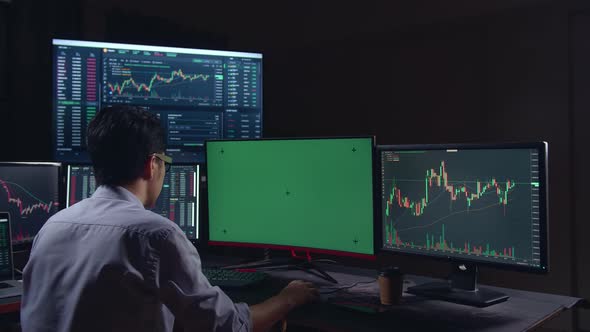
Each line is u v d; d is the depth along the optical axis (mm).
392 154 1739
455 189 1606
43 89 2938
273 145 1981
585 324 3049
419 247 1690
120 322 1023
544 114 3184
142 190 1218
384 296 1516
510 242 1499
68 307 1049
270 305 1329
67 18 3014
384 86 3736
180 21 3572
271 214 2002
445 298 1554
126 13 3328
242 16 3797
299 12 3809
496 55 3332
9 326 1723
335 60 3922
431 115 3566
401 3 3490
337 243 1873
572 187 3127
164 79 2525
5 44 2910
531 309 1486
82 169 2143
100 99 2461
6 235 1865
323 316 1416
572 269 3109
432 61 3553
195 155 2580
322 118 3992
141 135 1180
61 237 1114
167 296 1072
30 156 2926
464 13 3387
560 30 3121
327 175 1880
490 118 3363
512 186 1494
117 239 1056
